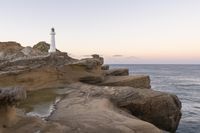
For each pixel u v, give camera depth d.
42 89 25.28
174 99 22.27
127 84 29.89
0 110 10.30
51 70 27.05
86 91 22.77
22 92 10.94
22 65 24.75
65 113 15.00
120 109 19.09
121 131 11.71
